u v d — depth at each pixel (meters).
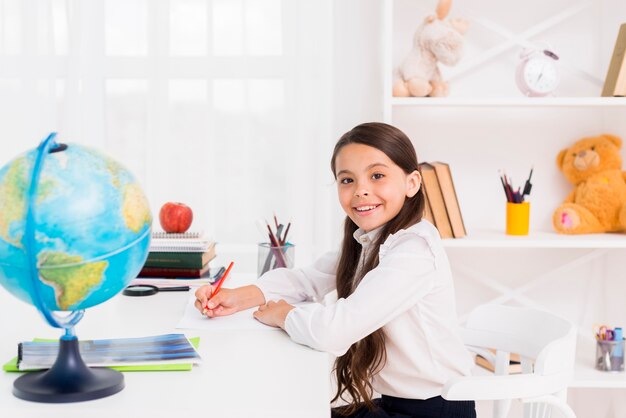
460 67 2.22
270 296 1.45
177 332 1.19
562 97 2.15
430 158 2.30
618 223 2.15
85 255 0.82
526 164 2.31
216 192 2.22
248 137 2.21
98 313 1.33
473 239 2.03
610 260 2.31
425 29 2.03
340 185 1.43
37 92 2.10
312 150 2.15
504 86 2.27
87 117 2.15
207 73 2.19
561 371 1.25
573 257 2.32
